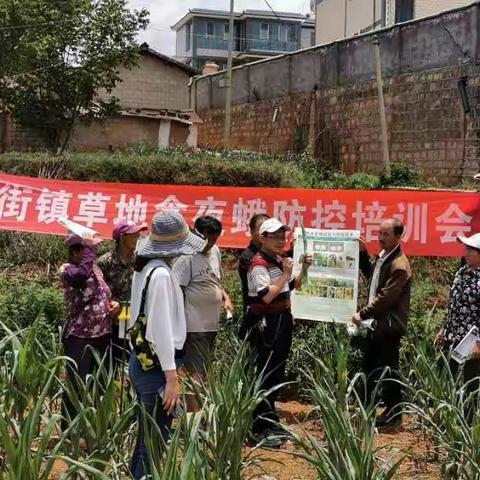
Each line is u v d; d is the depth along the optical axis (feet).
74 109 73.41
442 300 30.50
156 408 14.43
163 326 14.25
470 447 15.98
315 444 14.80
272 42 182.19
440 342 21.84
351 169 70.03
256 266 19.97
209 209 31.78
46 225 33.81
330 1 115.75
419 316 27.25
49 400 17.24
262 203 30.96
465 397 19.97
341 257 22.88
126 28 72.49
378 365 22.33
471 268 20.54
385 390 21.83
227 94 80.94
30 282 32.91
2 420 12.62
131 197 33.19
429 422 18.10
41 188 34.24
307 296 23.04
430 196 28.45
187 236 14.79
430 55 61.67
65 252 37.11
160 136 81.71
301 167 54.19
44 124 73.20
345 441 14.53
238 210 31.32
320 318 22.91
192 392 17.71
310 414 21.39
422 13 89.25
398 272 21.52
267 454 18.99
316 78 75.00
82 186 33.94
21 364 16.10
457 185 57.21
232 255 36.32
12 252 37.32
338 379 19.44
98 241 18.95
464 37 58.34
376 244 28.96
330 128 73.00
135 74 95.30
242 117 87.61
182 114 86.02
